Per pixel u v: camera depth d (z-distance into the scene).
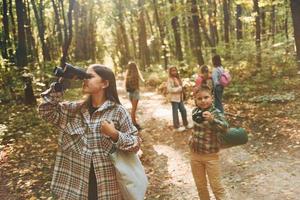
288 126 10.45
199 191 5.91
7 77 15.59
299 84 15.43
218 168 5.66
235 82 16.42
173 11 19.73
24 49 15.45
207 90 5.58
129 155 3.88
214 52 23.16
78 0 30.62
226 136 5.46
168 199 7.11
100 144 3.86
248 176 7.63
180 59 25.23
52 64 15.86
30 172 8.48
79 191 3.84
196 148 5.67
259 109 12.80
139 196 3.82
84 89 4.02
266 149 9.03
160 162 9.14
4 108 15.09
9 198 7.35
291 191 6.73
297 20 16.02
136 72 11.98
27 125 12.34
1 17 21.95
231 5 31.50
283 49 19.19
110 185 3.84
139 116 14.83
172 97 11.77
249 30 26.92
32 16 29.14
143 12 38.25
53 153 9.71
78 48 31.95
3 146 10.05
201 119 5.53
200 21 22.98
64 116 4.00
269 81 16.33
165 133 11.69
